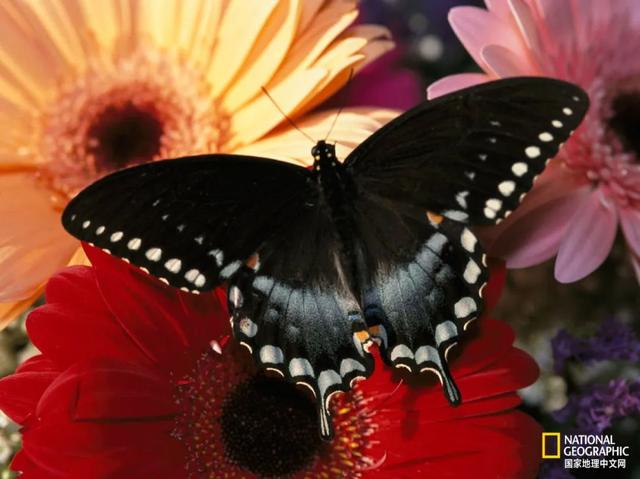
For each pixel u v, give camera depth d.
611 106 0.35
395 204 0.30
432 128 0.29
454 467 0.31
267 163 0.30
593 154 0.33
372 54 0.34
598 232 0.32
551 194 0.33
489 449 0.31
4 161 0.35
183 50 0.36
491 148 0.29
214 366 0.32
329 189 0.30
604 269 0.35
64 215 0.28
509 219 0.32
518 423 0.31
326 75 0.33
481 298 0.29
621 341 0.33
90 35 0.36
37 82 0.35
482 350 0.31
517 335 0.35
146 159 0.36
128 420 0.30
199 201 0.29
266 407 0.32
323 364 0.30
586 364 0.33
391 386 0.32
